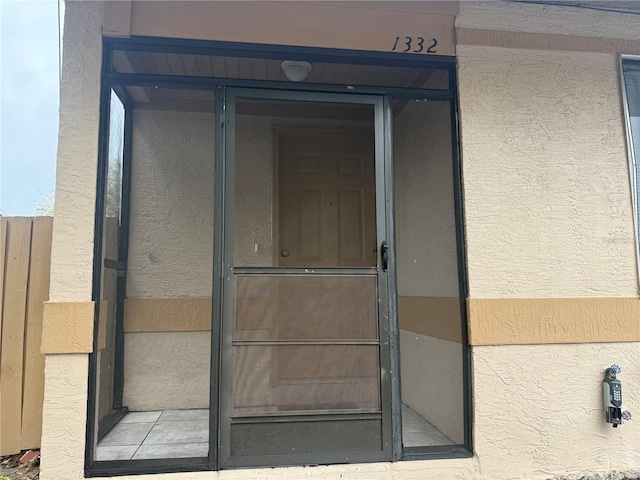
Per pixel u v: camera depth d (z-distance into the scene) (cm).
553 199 273
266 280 249
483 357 258
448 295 320
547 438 259
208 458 236
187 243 391
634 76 293
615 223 279
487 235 265
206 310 387
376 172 263
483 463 252
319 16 259
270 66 297
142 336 378
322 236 297
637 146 288
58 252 231
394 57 269
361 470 242
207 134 403
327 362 248
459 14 273
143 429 322
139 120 394
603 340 269
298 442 242
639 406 270
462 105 270
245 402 240
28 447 286
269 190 342
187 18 249
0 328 287
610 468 262
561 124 279
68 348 227
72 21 241
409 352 387
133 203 387
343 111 296
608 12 290
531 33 280
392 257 259
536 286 267
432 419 339
